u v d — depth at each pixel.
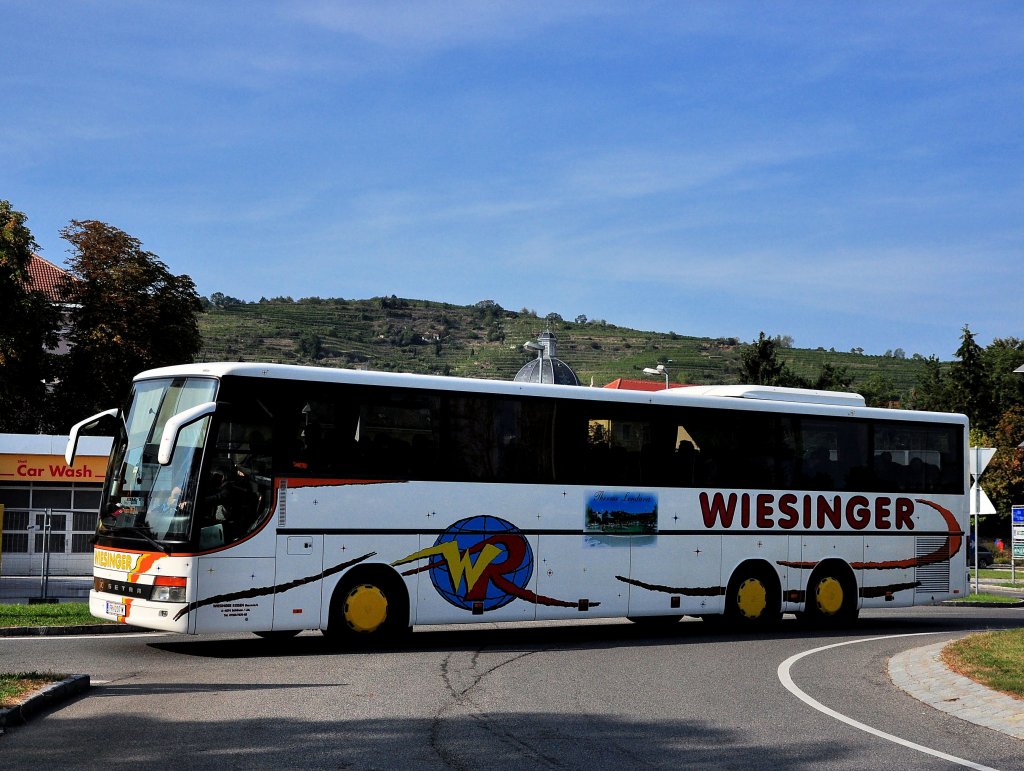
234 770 8.16
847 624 21.12
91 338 51.34
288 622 15.17
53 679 11.31
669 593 18.53
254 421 15.21
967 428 22.36
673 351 197.38
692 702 11.79
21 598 24.20
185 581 14.48
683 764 8.80
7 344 44.66
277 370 15.46
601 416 18.12
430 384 16.62
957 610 28.45
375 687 12.23
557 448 17.64
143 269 53.50
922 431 21.80
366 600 15.83
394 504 16.12
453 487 16.62
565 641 17.86
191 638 17.31
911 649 16.91
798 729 10.39
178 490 14.77
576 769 8.53
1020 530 37.62
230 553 14.81
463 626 20.95
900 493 21.36
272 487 15.22
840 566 20.58
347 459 15.83
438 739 9.46
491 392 17.14
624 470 18.25
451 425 16.73
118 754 8.62
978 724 10.97
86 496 32.09
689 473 18.95
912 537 21.41
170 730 9.57
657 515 18.50
